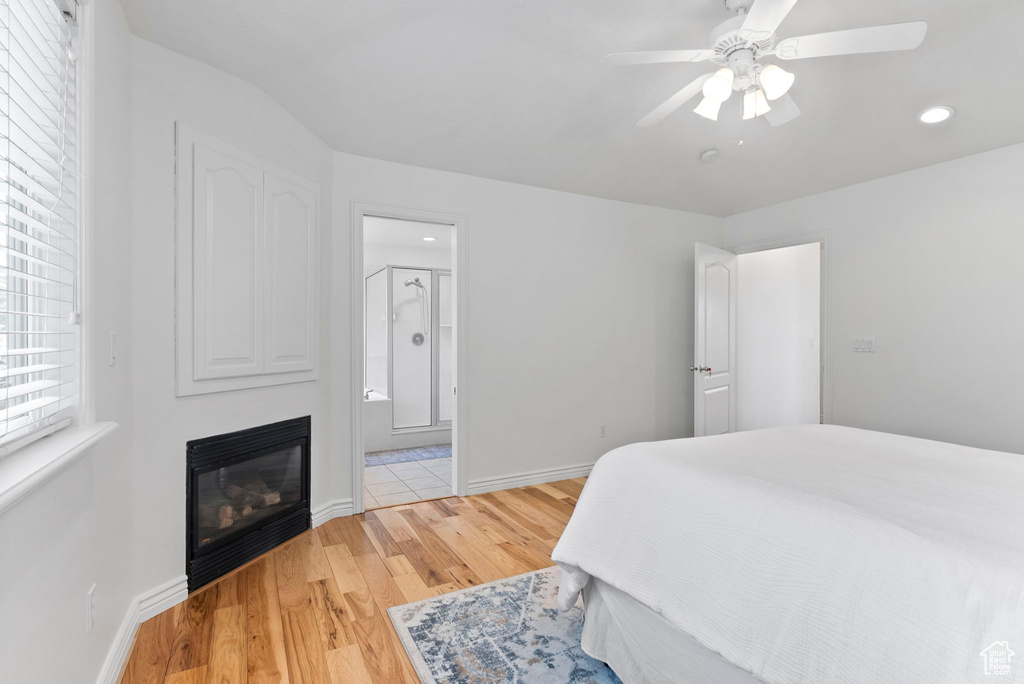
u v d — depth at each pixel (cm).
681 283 453
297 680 163
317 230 290
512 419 374
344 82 248
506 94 264
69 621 125
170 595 206
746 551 129
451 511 325
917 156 320
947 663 90
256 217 248
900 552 106
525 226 378
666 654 145
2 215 114
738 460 175
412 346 561
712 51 180
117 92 176
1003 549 101
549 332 388
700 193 407
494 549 267
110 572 163
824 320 391
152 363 200
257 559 252
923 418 334
